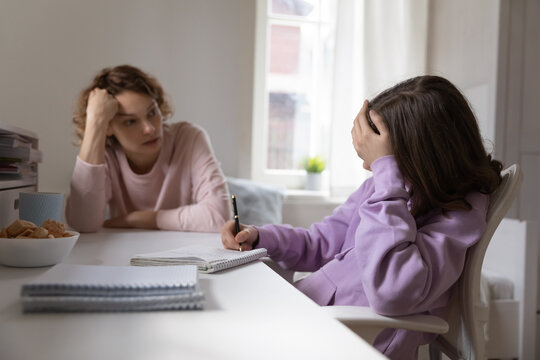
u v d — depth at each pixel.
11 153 1.07
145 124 1.40
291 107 2.79
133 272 0.63
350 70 2.51
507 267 1.95
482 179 0.87
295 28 2.77
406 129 0.90
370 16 2.53
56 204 1.03
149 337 0.45
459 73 2.52
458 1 2.51
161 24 2.32
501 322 1.86
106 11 2.24
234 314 0.53
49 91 2.19
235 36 2.41
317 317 0.53
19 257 0.77
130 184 1.55
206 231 1.35
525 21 2.30
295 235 1.16
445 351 0.91
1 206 1.02
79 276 0.59
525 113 2.33
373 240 0.80
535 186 2.37
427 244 0.80
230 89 2.42
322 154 2.80
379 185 0.89
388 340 0.85
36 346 0.42
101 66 2.25
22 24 2.14
